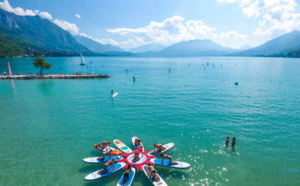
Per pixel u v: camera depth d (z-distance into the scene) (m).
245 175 16.50
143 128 26.14
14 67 128.88
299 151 20.23
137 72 110.62
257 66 158.00
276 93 48.59
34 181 15.75
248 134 24.19
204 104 38.16
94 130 25.53
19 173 16.67
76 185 15.41
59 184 15.46
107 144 19.86
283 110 34.00
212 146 21.27
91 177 15.79
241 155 19.52
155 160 18.05
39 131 25.19
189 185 15.40
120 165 17.34
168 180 15.97
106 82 69.50
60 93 49.38
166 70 125.06
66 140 22.70
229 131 25.11
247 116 30.81
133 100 41.81
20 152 19.98
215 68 140.75
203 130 25.42
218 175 16.53
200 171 17.08
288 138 23.12
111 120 29.22
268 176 16.38
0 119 29.59
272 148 20.83
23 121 28.78
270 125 27.09
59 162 18.33
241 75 91.31
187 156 19.31
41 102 39.94
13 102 39.88
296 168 17.42
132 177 15.82
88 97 44.81
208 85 61.97
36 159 18.77
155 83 67.00
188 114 31.89
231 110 34.03
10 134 24.22
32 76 76.19
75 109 34.97
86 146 21.33
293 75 88.69
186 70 124.06
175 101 40.72
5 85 61.31
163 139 22.89
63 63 198.75
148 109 34.84
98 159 18.19
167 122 28.27
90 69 130.62
